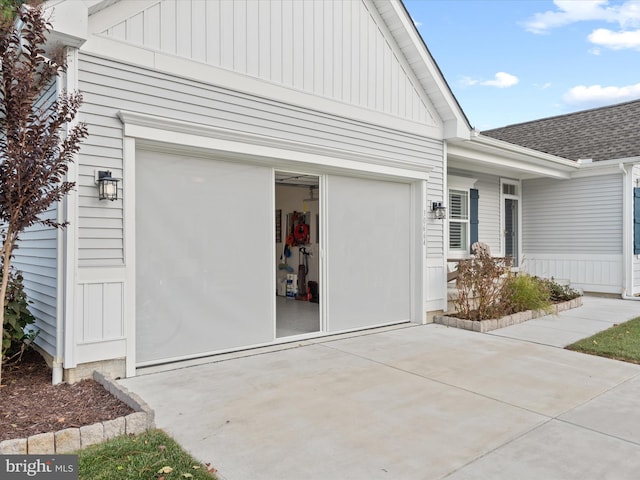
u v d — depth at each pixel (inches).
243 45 197.6
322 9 228.4
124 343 164.9
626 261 384.8
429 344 223.5
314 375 171.9
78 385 150.8
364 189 255.6
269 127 205.8
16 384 152.9
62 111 134.6
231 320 200.5
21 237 210.5
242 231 203.6
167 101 175.6
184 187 186.2
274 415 133.4
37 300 184.2
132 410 129.2
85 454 106.8
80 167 154.9
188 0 181.5
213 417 131.4
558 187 428.1
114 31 163.3
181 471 100.6
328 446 114.5
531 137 494.0
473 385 162.4
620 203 388.5
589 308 336.8
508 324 272.8
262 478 99.5
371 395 151.0
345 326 247.6
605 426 128.3
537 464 106.6
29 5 135.0
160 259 179.8
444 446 115.3
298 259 395.9
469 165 363.3
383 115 255.0
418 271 277.3
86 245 156.3
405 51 265.9
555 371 180.4
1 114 140.3
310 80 222.1
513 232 448.1
